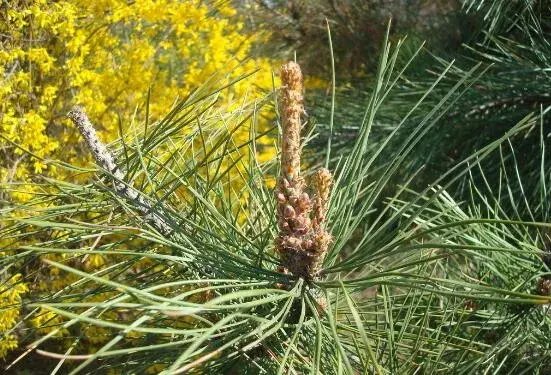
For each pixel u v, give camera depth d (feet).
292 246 0.93
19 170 2.24
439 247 0.84
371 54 3.90
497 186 2.51
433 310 1.32
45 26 2.34
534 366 1.30
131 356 1.10
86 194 1.18
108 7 2.48
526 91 2.54
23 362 2.65
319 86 3.85
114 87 2.53
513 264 1.32
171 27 2.81
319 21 4.05
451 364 1.29
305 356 1.01
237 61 2.83
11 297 2.08
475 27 3.04
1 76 2.33
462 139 2.66
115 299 0.76
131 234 1.01
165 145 1.42
